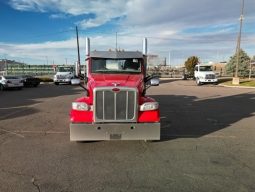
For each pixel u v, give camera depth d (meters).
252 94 21.80
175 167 5.63
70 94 22.06
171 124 9.90
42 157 6.23
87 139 6.67
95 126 6.63
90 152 6.58
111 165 5.74
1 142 7.47
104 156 6.30
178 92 23.81
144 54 8.90
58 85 36.81
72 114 6.81
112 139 6.67
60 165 5.74
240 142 7.52
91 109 6.79
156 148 6.89
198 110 13.27
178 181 4.96
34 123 10.04
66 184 4.85
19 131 8.77
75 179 5.05
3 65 65.44
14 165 5.74
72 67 39.47
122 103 6.66
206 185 4.80
